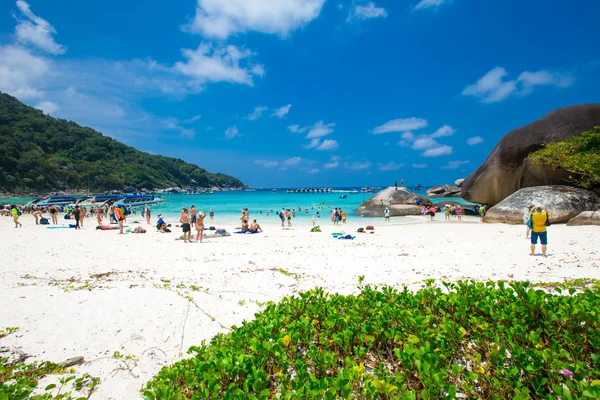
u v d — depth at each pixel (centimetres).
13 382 352
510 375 252
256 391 249
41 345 441
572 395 213
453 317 356
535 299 338
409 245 1405
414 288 706
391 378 252
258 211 4303
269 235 1939
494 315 338
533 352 258
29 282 764
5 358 397
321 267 957
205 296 659
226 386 272
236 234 2022
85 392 346
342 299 420
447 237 1658
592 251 1032
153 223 2975
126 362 408
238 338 329
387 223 2655
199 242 1577
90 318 532
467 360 296
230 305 610
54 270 902
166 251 1273
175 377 291
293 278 816
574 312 315
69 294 650
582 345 302
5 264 976
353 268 937
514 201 2220
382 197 3797
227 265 991
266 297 664
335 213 2662
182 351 439
